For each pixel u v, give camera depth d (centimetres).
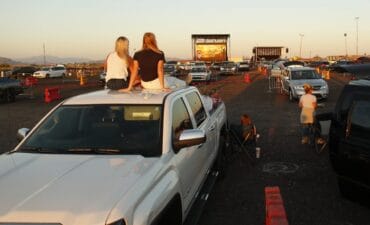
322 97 2038
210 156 620
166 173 380
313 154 920
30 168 356
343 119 592
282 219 355
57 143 423
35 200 296
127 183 322
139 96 480
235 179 744
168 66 4506
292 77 2200
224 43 6631
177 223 410
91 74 6456
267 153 938
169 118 440
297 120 1421
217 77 4772
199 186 529
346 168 582
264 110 1725
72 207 287
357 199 593
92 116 452
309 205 607
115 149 407
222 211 589
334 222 544
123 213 287
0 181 330
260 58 7431
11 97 2419
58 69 5806
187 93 564
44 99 2589
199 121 576
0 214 284
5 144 1118
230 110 1739
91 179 326
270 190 418
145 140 416
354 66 773
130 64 650
